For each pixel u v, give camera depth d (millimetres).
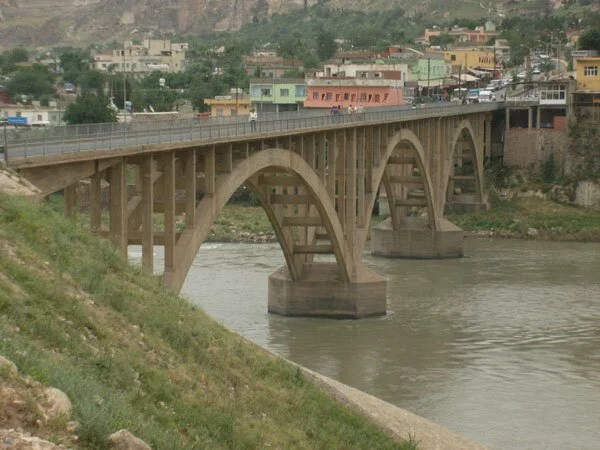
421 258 109125
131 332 32188
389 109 95250
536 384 60844
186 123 57594
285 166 66750
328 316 78938
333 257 99250
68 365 26344
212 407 30359
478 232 126750
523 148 138250
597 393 59344
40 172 42406
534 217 129250
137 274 38375
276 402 34656
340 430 35594
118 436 22172
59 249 34469
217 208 57094
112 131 48969
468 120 124500
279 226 74562
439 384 60656
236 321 76750
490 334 73188
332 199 75312
